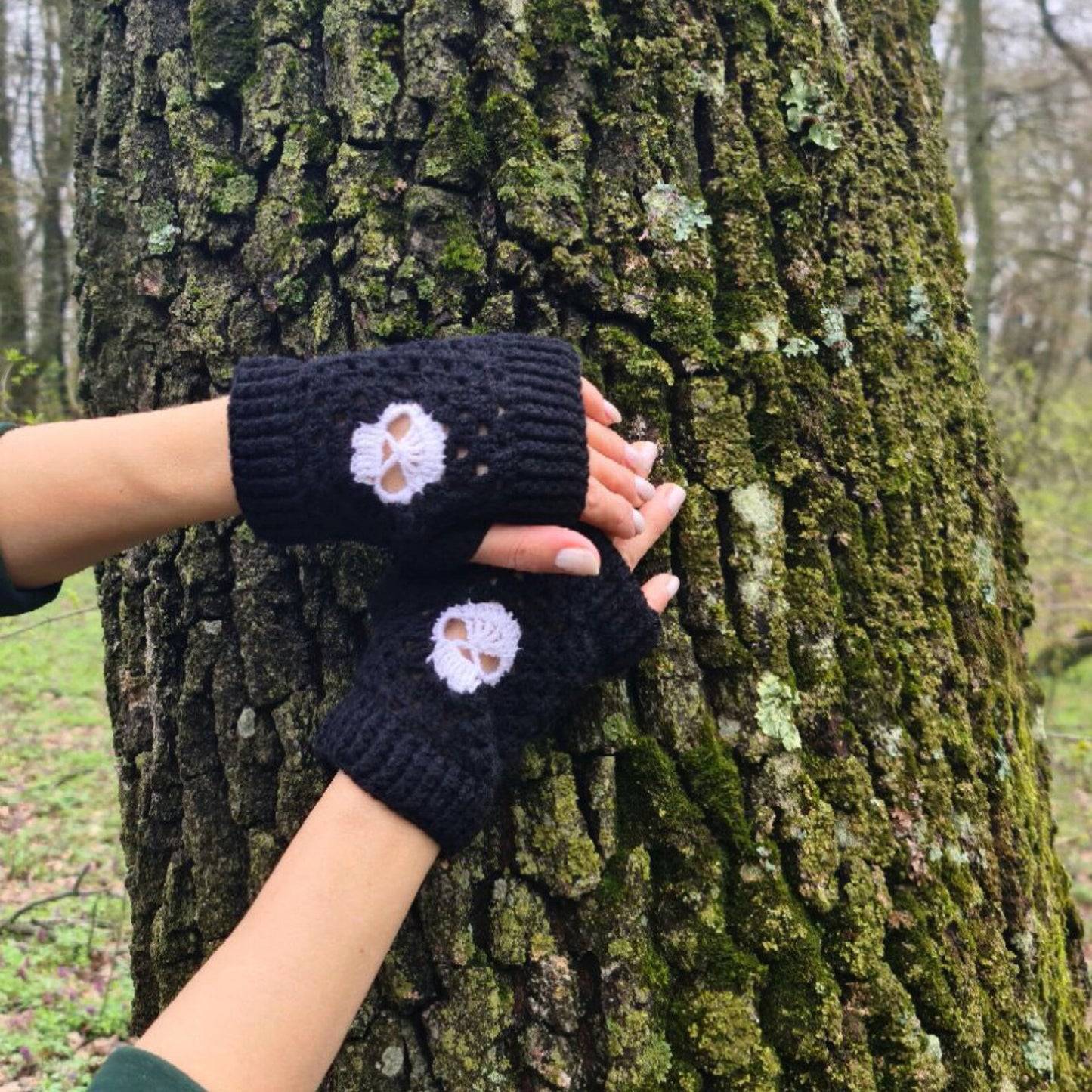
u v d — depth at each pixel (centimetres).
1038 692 155
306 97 107
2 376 452
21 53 805
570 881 99
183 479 85
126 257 114
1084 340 922
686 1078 98
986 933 116
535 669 89
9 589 84
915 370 125
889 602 114
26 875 407
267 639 108
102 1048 308
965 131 686
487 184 103
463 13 102
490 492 84
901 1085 102
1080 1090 131
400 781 80
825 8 119
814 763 107
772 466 108
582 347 104
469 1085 99
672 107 107
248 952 74
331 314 106
